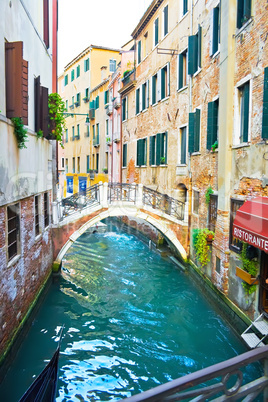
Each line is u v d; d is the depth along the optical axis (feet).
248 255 21.58
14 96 19.99
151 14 50.37
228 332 25.53
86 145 97.55
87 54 95.91
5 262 19.47
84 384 20.26
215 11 29.37
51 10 39.42
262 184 21.07
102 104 83.51
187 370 21.58
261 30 21.08
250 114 22.74
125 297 32.91
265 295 20.90
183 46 39.01
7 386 19.07
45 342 24.50
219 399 6.22
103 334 26.00
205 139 32.71
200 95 34.04
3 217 19.21
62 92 121.29
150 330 26.61
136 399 5.13
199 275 34.27
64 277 38.14
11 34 21.07
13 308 21.11
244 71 23.76
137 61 58.65
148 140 53.16
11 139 20.54
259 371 19.49
